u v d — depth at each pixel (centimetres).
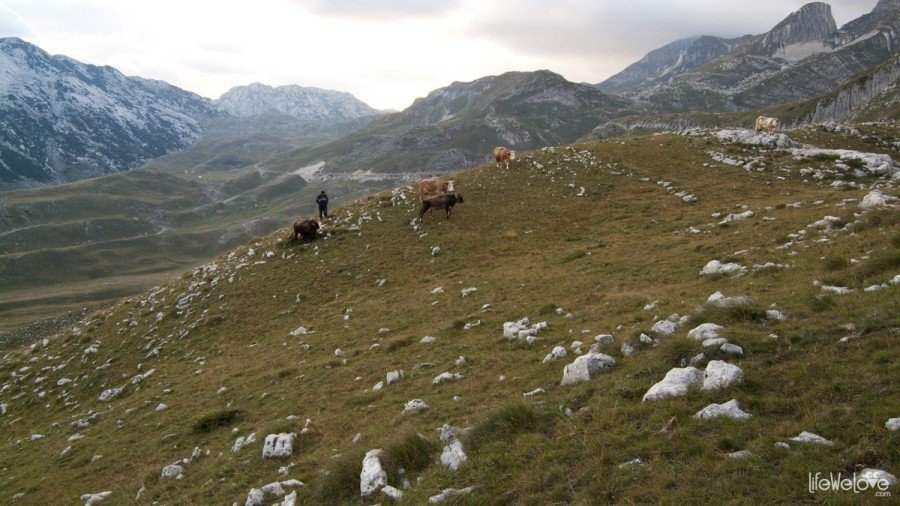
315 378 1792
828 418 664
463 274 2755
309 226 3766
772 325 1020
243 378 2055
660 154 4434
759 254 1744
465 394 1241
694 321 1154
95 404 2455
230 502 1060
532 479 740
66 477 1593
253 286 3325
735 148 4325
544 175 4244
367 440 1124
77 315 14362
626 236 2773
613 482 674
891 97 17538
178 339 2936
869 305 969
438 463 880
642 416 811
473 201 3916
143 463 1527
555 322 1622
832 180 3309
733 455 646
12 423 2575
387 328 2170
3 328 13738
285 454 1211
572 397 955
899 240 1309
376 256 3322
